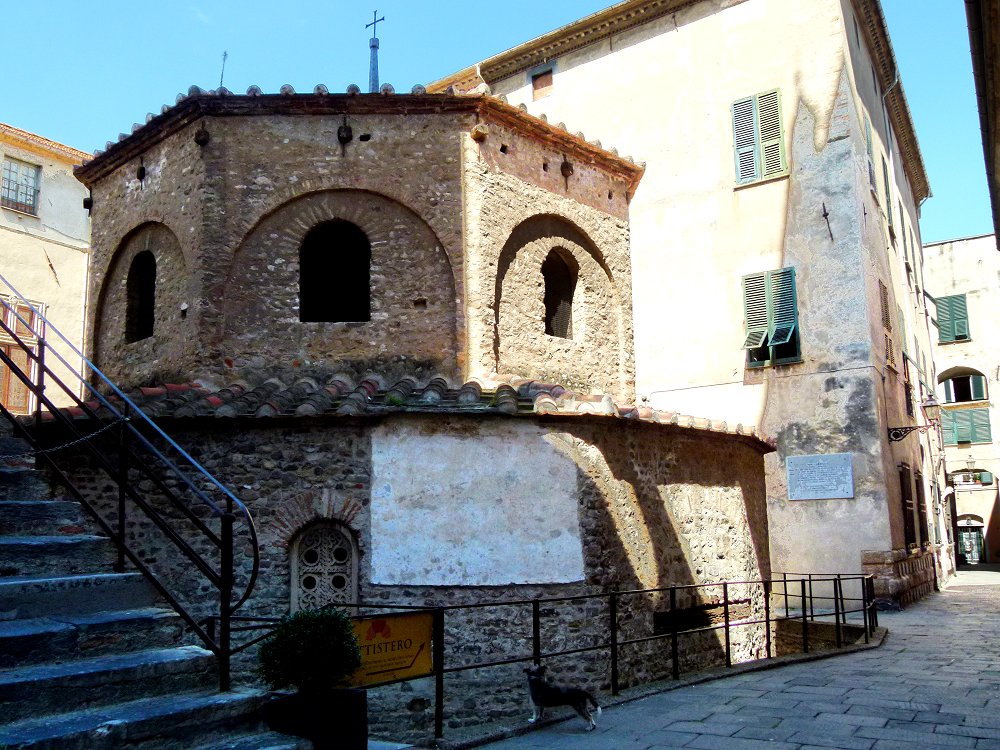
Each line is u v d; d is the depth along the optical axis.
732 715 8.02
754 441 13.98
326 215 12.10
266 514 10.18
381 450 10.36
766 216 21.14
